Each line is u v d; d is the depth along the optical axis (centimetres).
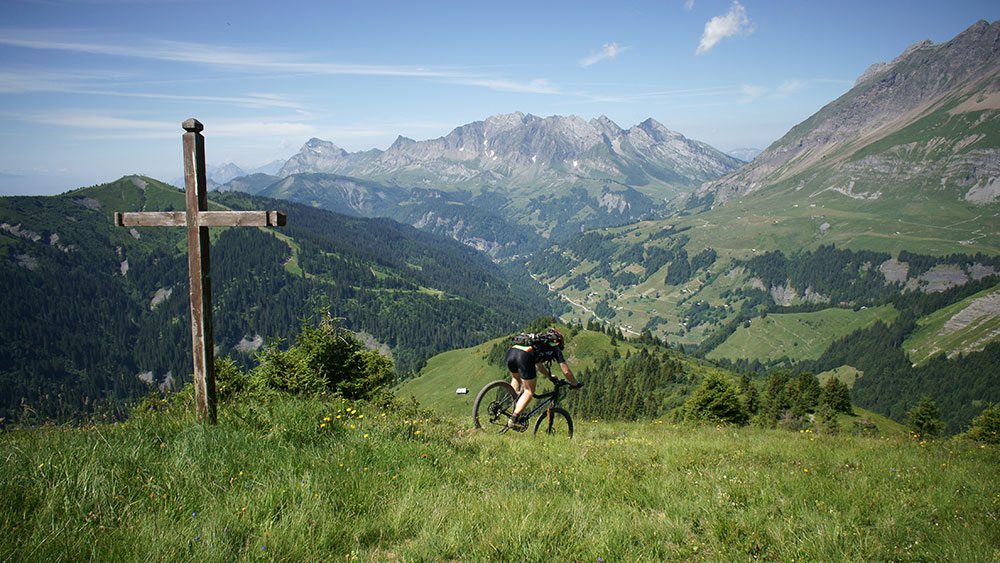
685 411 5041
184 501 483
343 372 1692
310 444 660
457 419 1197
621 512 543
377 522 482
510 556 430
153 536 413
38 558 379
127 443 586
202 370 690
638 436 1248
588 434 1223
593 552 448
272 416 719
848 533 501
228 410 745
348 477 560
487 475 653
